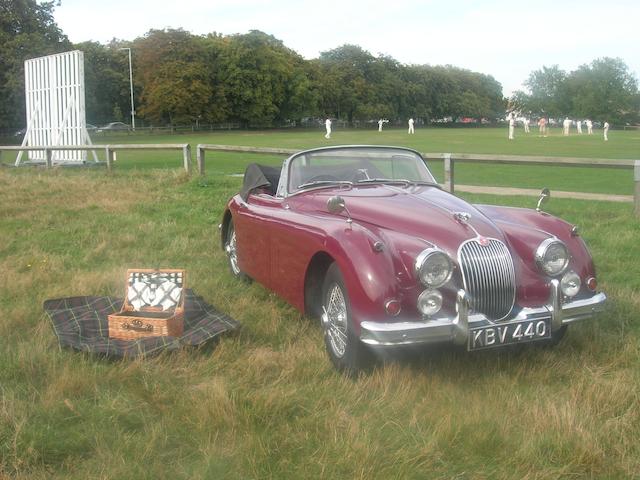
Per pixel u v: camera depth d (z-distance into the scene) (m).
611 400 3.54
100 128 66.19
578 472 2.96
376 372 3.93
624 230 7.97
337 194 4.83
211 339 4.48
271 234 4.97
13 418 3.27
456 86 130.62
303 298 4.50
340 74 99.06
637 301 5.30
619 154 26.58
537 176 15.61
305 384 3.91
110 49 75.81
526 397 3.70
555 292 3.96
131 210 10.34
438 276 3.67
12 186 12.86
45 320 4.92
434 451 3.10
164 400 3.64
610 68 129.25
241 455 3.06
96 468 2.96
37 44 47.06
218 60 74.19
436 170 16.78
